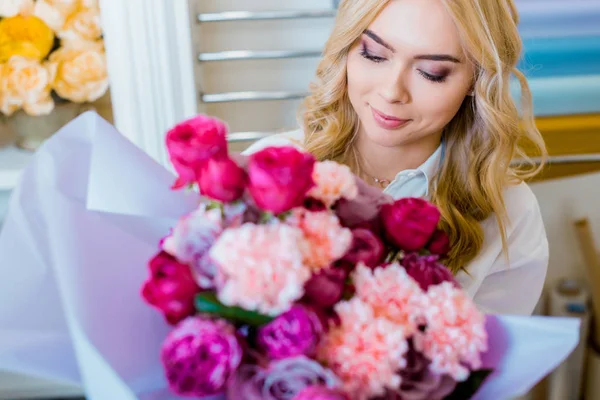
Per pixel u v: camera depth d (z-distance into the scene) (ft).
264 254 1.41
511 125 3.46
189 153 1.61
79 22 4.65
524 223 3.90
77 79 4.72
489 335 1.85
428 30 2.89
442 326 1.62
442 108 3.13
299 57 5.42
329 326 1.56
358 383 1.50
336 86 3.60
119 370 1.66
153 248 1.94
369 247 1.71
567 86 5.44
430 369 1.63
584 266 5.45
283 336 1.44
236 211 1.61
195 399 1.67
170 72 4.73
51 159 1.95
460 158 3.67
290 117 5.62
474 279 3.68
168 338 1.52
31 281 1.82
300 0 5.22
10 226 1.83
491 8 3.05
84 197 2.00
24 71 4.61
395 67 3.03
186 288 1.52
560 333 1.77
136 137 4.87
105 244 1.86
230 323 1.55
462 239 3.62
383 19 2.97
